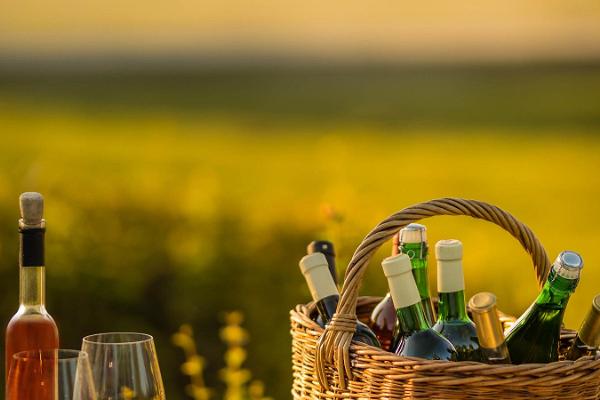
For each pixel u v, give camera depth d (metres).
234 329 5.44
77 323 8.27
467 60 60.66
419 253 3.53
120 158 23.69
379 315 3.97
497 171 22.95
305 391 3.38
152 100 43.22
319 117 38.41
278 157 26.39
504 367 2.89
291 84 47.62
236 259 8.29
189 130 33.19
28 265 2.95
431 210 3.20
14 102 40.28
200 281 8.27
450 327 3.29
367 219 8.56
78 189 8.73
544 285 3.43
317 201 8.73
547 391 2.91
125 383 2.72
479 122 34.06
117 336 2.89
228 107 41.53
